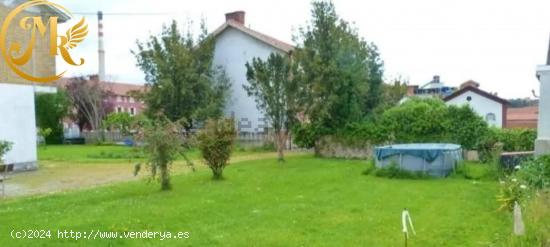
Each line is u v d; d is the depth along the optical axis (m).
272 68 20.34
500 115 36.72
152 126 12.49
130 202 10.38
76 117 49.03
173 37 31.47
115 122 42.34
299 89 20.36
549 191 8.38
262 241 7.13
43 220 8.53
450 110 20.50
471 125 19.98
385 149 15.66
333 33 22.23
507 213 8.77
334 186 12.83
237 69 32.97
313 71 20.61
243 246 6.89
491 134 19.66
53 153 29.80
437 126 20.52
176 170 17.61
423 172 14.95
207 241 7.14
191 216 8.90
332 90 21.52
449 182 13.77
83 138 45.38
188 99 30.70
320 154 23.38
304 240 7.18
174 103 30.42
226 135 14.51
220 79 32.72
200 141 14.33
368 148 21.72
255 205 10.03
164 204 10.12
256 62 21.02
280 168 17.61
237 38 32.88
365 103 25.14
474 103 37.34
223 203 10.24
